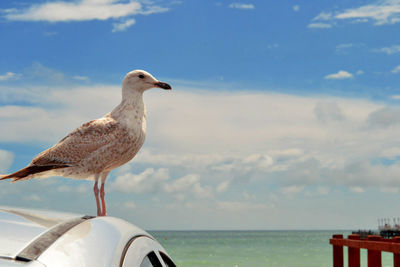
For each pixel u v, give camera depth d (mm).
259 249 89688
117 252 1615
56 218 1735
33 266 1332
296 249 95188
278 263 58062
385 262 44094
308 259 66188
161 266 2051
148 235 2109
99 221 1786
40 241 1466
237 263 58000
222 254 72688
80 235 1590
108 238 1663
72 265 1416
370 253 8305
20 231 1512
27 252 1391
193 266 51438
